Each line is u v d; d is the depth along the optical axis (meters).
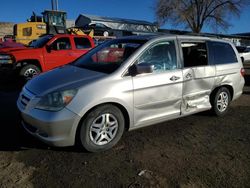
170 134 4.84
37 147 4.12
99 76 4.02
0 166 3.58
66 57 10.17
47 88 3.82
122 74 4.11
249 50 24.70
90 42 10.85
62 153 3.96
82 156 3.90
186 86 4.91
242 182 3.42
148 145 4.35
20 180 3.29
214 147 4.38
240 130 5.16
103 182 3.30
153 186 3.26
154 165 3.74
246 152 4.24
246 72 15.71
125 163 3.76
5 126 4.93
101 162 3.76
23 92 4.18
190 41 5.14
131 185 3.26
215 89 5.66
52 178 3.35
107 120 4.00
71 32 18.75
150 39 4.61
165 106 4.65
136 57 4.30
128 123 4.28
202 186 3.31
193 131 5.02
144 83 4.27
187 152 4.17
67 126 3.65
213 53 5.55
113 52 4.71
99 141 3.98
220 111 5.83
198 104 5.26
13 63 9.25
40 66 9.73
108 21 43.19
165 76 4.55
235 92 6.06
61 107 3.64
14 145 4.16
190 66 5.05
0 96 7.41
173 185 3.30
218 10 44.66
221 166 3.78
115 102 3.98
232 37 40.09
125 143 4.39
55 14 19.97
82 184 3.25
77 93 3.73
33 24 21.23
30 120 3.77
